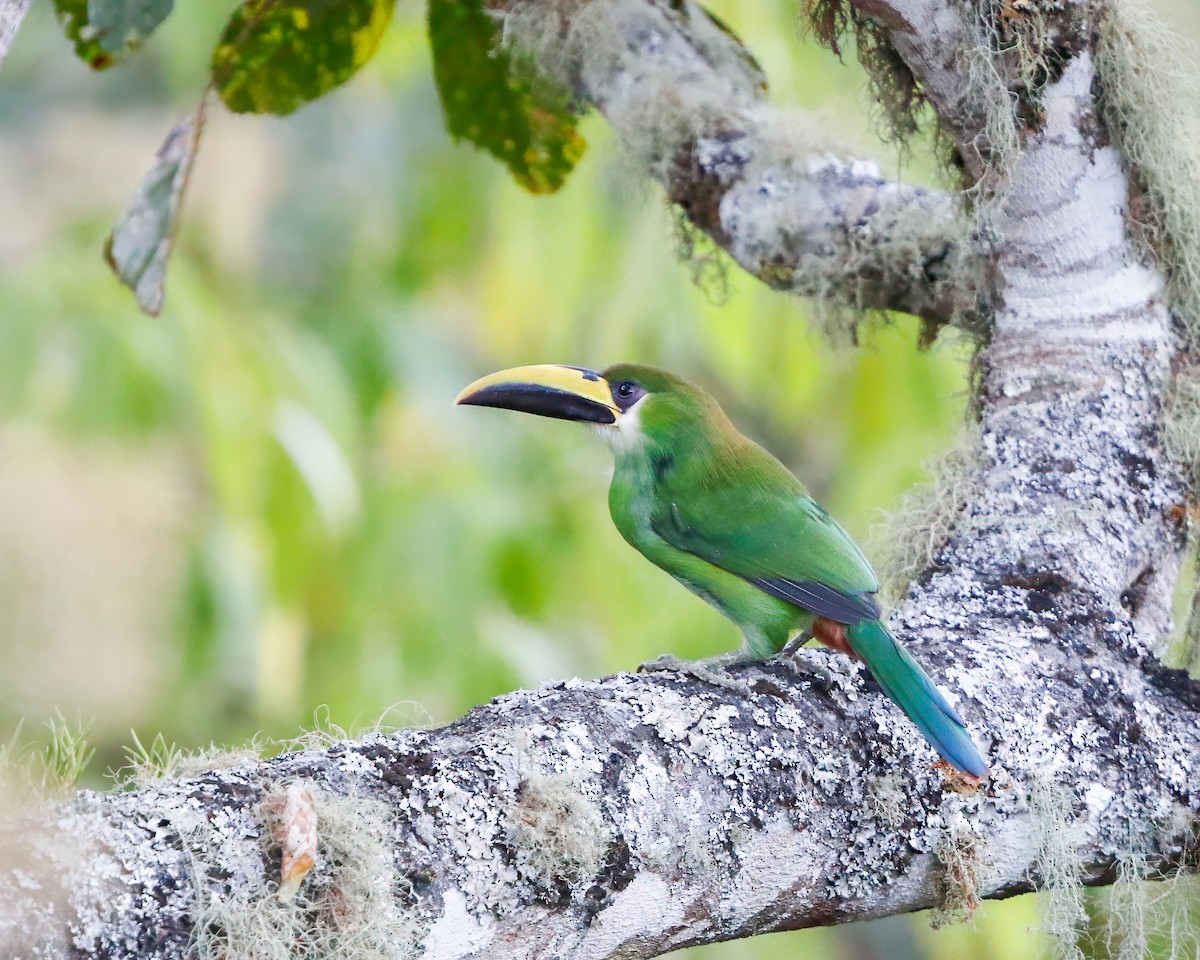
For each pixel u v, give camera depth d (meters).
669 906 4.58
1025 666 5.46
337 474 9.24
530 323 9.93
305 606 9.47
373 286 10.75
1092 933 6.22
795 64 9.02
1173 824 5.31
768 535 6.58
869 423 9.62
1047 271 6.50
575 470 10.08
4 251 10.08
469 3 7.05
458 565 9.41
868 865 4.91
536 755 4.45
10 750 3.92
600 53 7.29
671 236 7.90
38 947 3.57
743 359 9.58
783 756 4.83
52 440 8.99
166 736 9.46
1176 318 6.62
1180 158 6.49
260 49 6.84
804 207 6.98
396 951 4.02
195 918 3.78
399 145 10.97
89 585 9.09
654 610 9.73
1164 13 7.21
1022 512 6.21
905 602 6.07
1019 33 6.21
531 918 4.29
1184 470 6.47
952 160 6.77
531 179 7.67
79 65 11.43
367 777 4.21
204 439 9.13
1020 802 5.12
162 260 6.45
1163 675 5.66
